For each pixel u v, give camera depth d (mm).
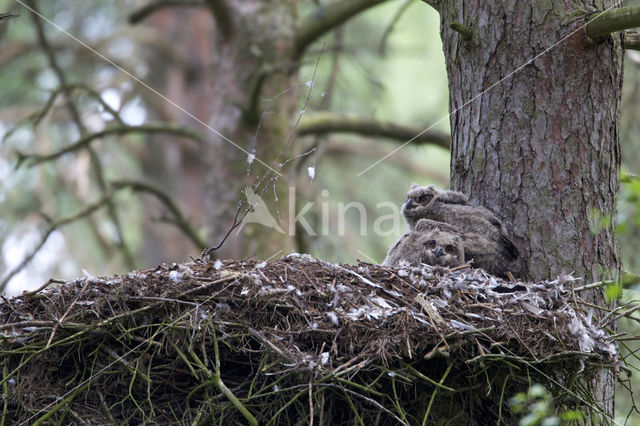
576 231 10367
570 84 10547
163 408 9352
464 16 11227
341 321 8883
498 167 10828
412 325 8812
